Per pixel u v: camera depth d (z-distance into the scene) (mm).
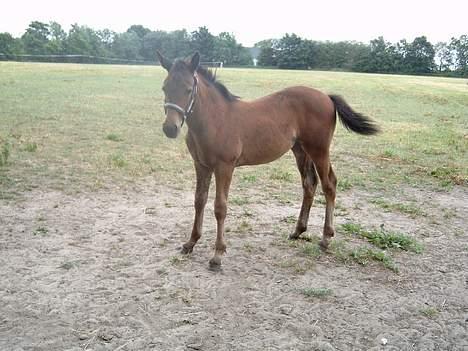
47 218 5723
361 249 5230
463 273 4816
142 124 12844
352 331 3676
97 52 61688
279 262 4848
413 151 11102
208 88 4410
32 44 57719
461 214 6770
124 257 4781
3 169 7566
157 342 3371
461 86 32750
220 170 4500
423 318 3924
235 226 5828
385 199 7359
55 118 12836
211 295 4102
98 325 3555
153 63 56906
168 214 6117
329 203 5199
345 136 12938
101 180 7383
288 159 9914
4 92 17953
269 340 3467
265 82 27297
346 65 63969
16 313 3652
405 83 32969
